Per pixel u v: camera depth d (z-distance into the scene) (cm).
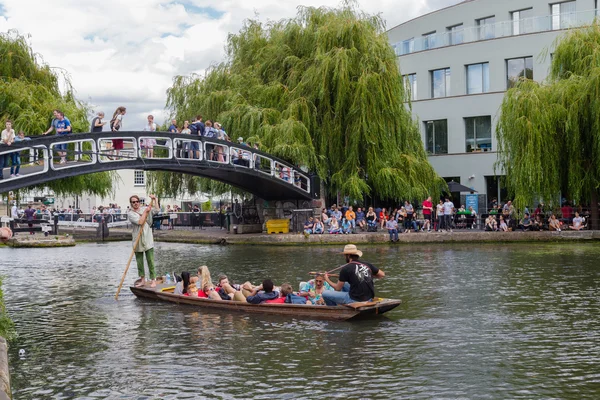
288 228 3203
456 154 3938
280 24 3400
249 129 3033
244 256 2473
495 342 1103
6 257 2677
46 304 1527
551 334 1148
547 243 2802
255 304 1366
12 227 3603
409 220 3106
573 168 2783
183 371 975
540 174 2780
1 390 743
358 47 3108
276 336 1169
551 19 3644
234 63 3419
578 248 2544
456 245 2803
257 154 2861
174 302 1505
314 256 2417
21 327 1284
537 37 3678
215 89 3350
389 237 2941
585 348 1055
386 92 3056
